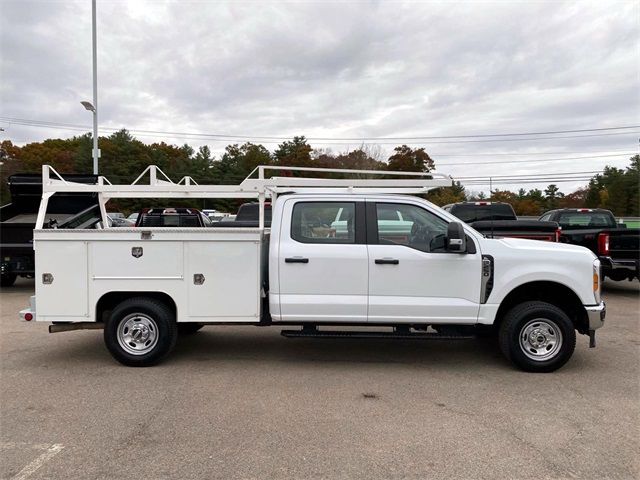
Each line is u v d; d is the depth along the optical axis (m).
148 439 3.88
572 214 13.64
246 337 7.26
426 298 5.55
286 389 5.04
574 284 5.49
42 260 5.66
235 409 4.49
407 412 4.43
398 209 5.71
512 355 5.54
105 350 6.53
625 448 3.75
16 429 4.07
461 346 6.78
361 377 5.43
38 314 5.68
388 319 5.58
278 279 5.57
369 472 3.38
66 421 4.23
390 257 5.53
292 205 5.73
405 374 5.54
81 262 5.65
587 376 5.46
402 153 58.84
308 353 6.41
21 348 6.63
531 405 4.61
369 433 4.00
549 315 5.50
